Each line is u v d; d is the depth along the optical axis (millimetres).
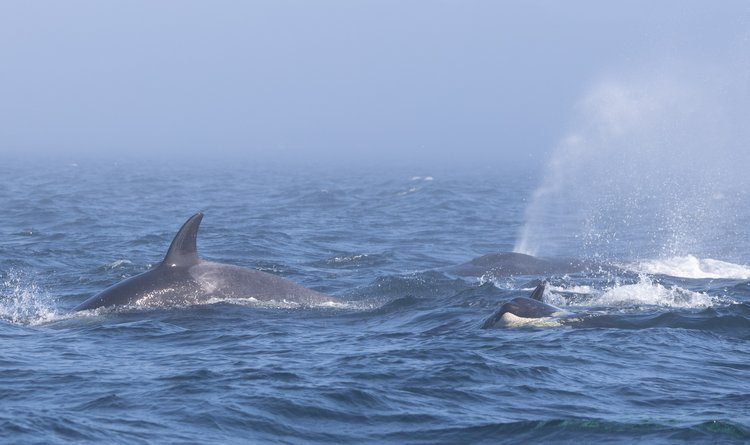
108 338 64750
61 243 132500
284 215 198625
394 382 52375
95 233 149625
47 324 70000
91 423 44344
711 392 51062
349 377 53219
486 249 138500
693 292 81312
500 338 63969
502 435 43719
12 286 90938
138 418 45406
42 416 44844
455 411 47281
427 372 54188
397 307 77625
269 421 45406
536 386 51844
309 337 65938
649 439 42500
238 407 47125
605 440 42562
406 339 65062
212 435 43281
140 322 68812
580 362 57438
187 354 59969
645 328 67750
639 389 51438
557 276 98375
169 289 74562
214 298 75125
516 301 71062
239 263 109250
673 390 51406
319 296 79688
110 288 75000
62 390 50594
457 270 101000
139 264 105625
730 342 64188
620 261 108562
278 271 104125
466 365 55562
